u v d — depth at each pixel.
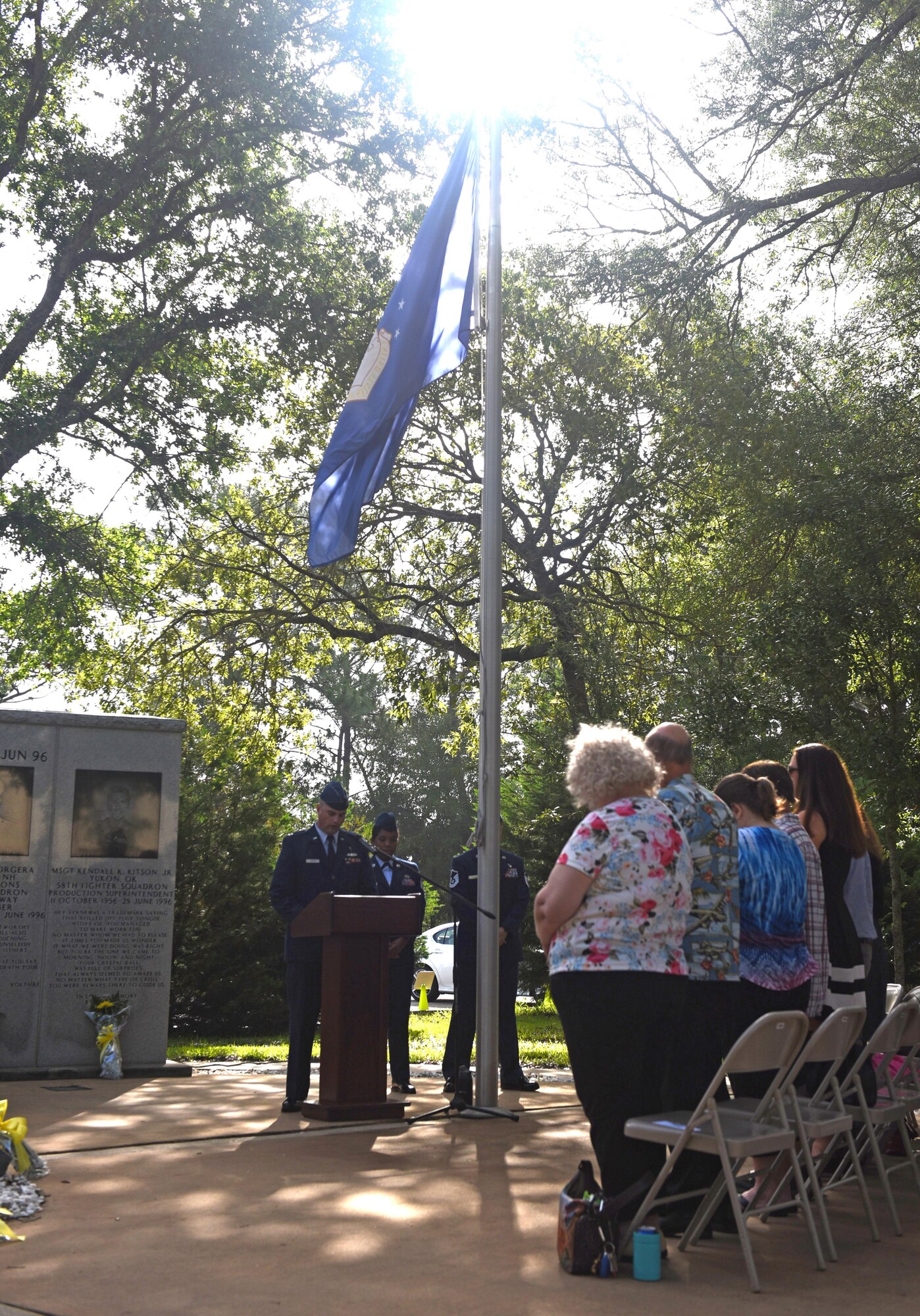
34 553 18.12
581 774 4.59
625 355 19.66
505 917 9.28
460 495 22.28
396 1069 9.34
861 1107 5.22
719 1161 4.95
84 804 10.58
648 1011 4.35
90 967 10.42
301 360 19.33
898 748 13.55
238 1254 4.54
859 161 14.56
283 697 22.52
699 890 4.98
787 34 13.70
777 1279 4.30
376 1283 4.17
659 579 19.95
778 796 6.15
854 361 15.32
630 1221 4.50
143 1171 6.01
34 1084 9.63
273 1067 11.58
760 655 13.88
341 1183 5.74
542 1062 12.64
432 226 9.33
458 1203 5.35
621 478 19.36
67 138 17.62
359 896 7.84
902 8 13.55
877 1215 5.44
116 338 17.86
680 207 15.06
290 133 18.41
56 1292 4.07
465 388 20.38
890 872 17.83
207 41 16.45
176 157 17.92
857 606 13.17
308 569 21.17
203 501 20.25
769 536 14.97
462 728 25.36
